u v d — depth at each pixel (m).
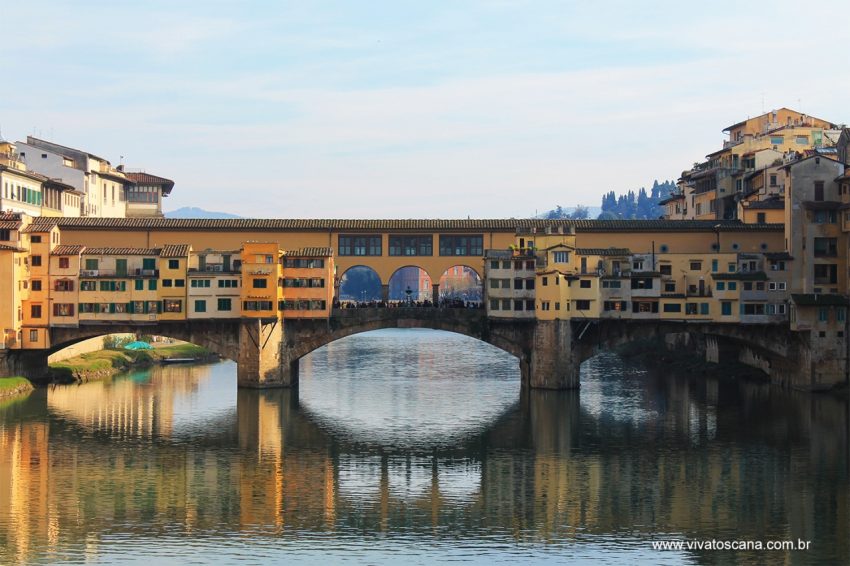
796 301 143.88
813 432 120.56
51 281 145.12
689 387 154.88
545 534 86.69
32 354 151.38
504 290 149.75
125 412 132.12
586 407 138.12
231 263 149.88
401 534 86.50
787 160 170.38
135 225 155.25
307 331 151.12
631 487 99.31
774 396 144.38
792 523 89.06
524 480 101.81
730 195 190.25
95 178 193.38
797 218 147.00
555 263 149.62
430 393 152.50
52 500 94.12
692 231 156.50
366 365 192.62
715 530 87.56
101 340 183.25
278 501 94.88
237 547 83.25
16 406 133.88
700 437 118.94
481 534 86.81
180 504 93.44
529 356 151.88
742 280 147.12
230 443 116.00
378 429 124.19
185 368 179.25
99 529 86.94
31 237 144.75
